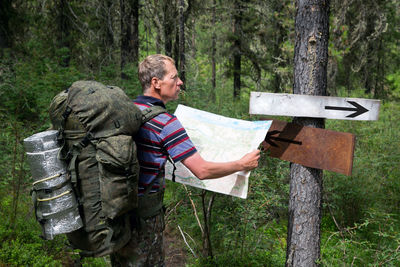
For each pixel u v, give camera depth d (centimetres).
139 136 169
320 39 224
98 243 160
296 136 231
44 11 1109
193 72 1123
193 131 213
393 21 1570
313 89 227
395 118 951
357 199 499
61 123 158
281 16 1077
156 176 174
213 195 311
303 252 248
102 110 152
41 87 748
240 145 199
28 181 438
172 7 1108
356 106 215
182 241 426
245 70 1485
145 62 179
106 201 150
